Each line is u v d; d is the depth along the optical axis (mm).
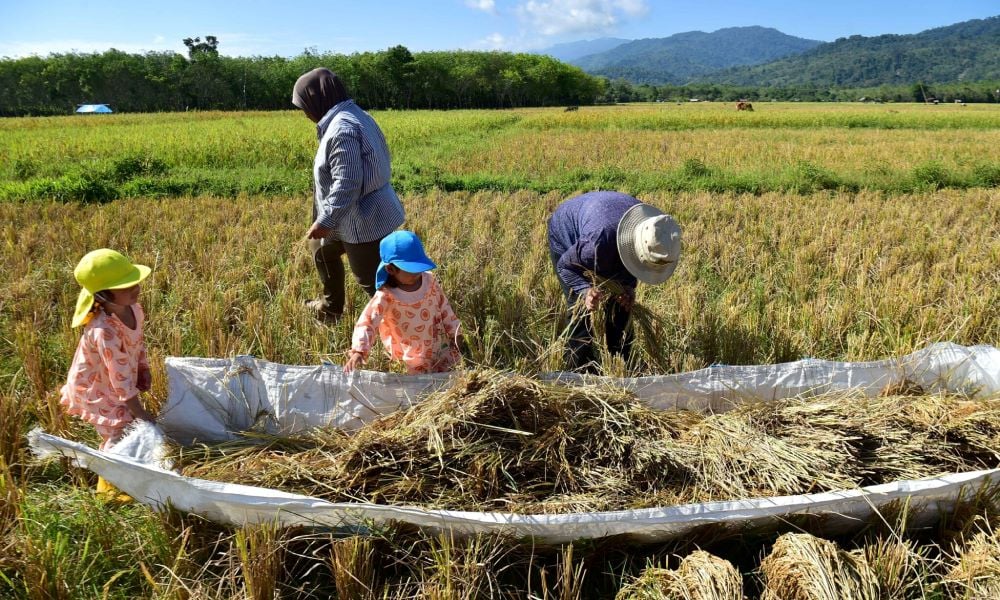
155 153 19453
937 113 48688
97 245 8016
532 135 29766
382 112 59344
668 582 2676
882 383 4141
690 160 15734
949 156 19953
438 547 2883
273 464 3260
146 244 8336
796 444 3342
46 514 3092
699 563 2652
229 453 3469
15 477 3482
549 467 3246
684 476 3234
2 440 3510
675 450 3285
